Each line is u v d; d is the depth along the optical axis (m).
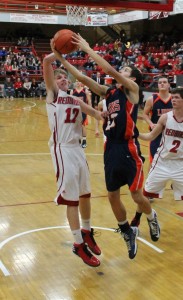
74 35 3.65
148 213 4.29
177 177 4.63
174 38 22.58
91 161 8.54
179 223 5.31
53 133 3.82
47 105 3.83
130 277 3.91
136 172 3.95
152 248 4.57
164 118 4.58
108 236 4.84
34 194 6.38
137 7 9.36
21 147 9.88
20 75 22.66
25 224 5.16
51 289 3.65
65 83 3.92
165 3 9.59
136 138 4.00
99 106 4.24
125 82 3.71
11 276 3.87
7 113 15.84
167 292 3.64
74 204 3.79
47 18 22.52
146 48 23.17
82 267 4.09
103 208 5.78
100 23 20.77
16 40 26.52
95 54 3.60
